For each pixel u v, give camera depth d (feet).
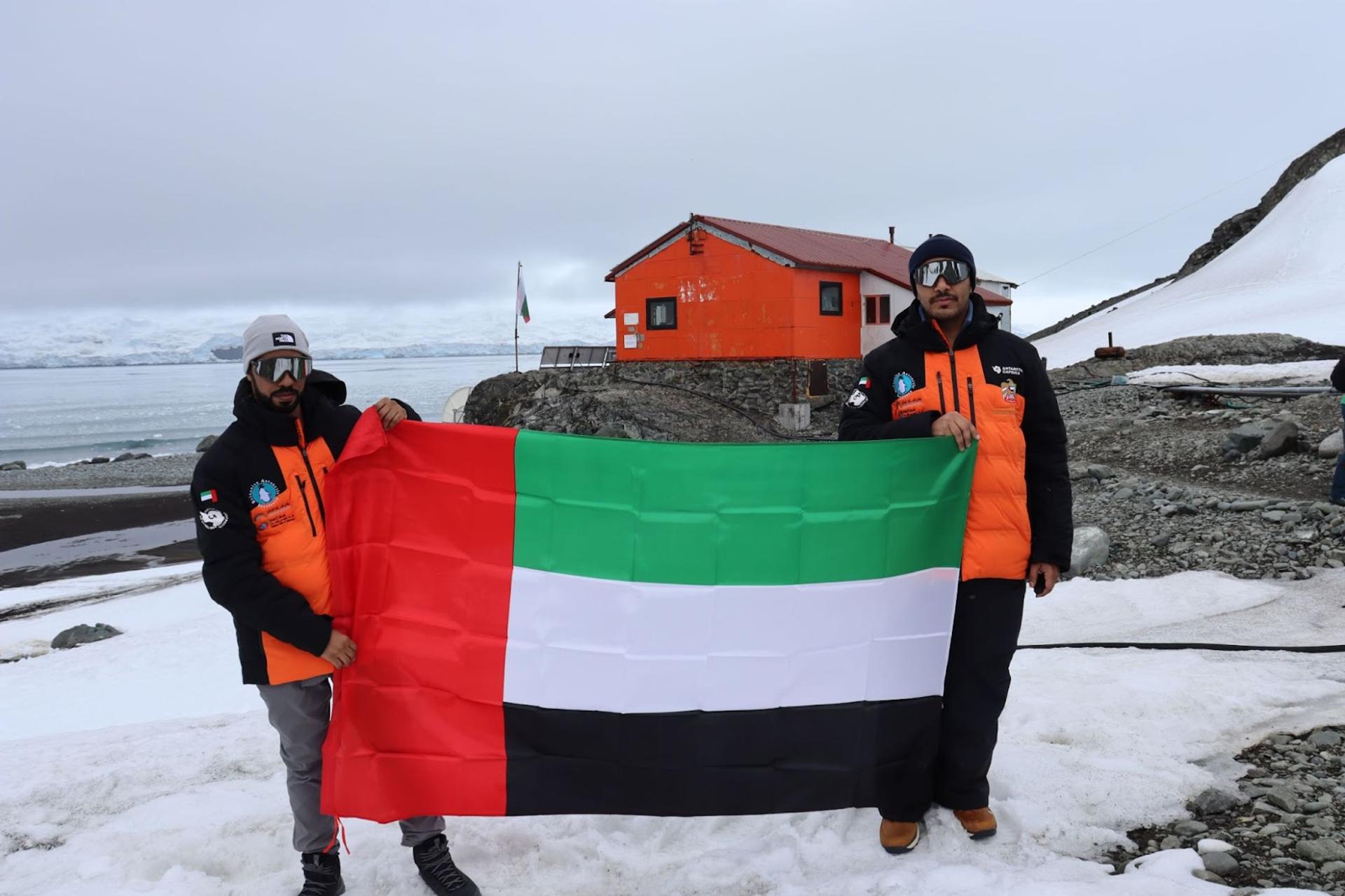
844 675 11.53
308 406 11.51
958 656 11.84
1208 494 35.42
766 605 11.44
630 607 11.41
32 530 86.17
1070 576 29.48
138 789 15.97
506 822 13.46
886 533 11.47
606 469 11.39
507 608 11.50
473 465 11.43
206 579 10.59
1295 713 15.69
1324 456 37.88
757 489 11.37
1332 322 161.38
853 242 107.86
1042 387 11.79
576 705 11.45
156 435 297.53
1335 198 250.57
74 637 37.45
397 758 11.34
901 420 11.69
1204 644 20.13
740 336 85.92
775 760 11.54
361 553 11.38
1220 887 10.48
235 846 13.34
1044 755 14.19
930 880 11.01
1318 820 12.09
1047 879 10.91
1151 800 12.76
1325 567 26.20
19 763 17.78
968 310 12.20
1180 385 70.44
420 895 11.61
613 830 13.12
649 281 91.09
